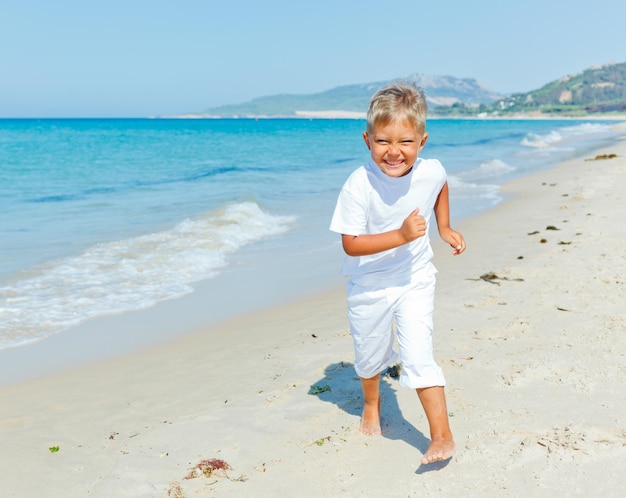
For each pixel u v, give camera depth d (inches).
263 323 214.7
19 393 161.3
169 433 132.6
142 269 289.0
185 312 230.7
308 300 242.4
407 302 110.0
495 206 466.3
